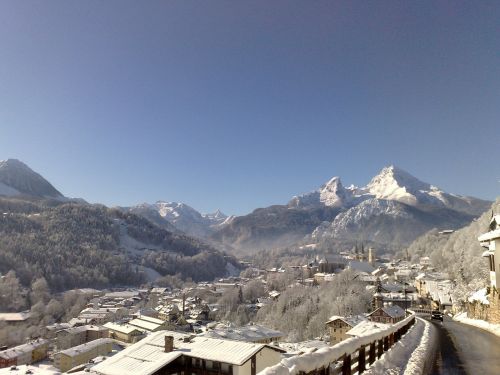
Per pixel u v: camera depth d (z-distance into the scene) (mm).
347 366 11852
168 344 44938
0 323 161250
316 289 182875
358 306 128625
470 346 24203
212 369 43375
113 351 117375
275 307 169625
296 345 84438
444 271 173625
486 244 48125
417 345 23750
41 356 116125
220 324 142000
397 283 178125
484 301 46844
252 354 42844
